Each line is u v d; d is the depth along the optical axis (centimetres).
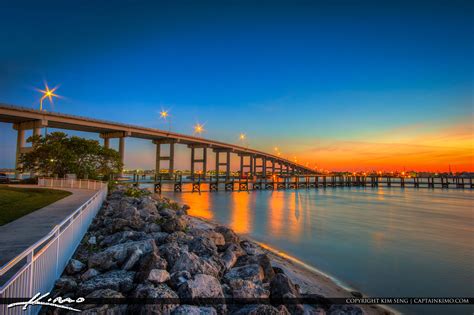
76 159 4941
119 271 827
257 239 2331
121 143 9519
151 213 1995
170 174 10544
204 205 5262
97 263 862
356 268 1631
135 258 880
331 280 1407
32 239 1047
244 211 4325
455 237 2566
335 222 3356
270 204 5597
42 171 4794
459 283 1420
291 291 902
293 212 4294
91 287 703
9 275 676
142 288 679
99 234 1344
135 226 1411
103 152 5194
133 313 624
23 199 2217
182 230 1439
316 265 1658
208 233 1434
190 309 638
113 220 1453
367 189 13200
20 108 6328
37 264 587
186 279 793
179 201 6103
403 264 1725
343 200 6894
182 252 959
